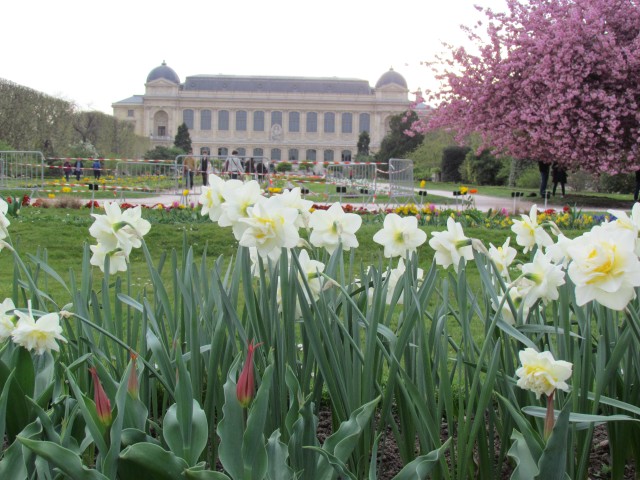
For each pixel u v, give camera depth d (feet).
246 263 7.36
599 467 9.12
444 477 7.12
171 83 333.42
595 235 5.74
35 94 129.29
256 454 5.90
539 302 8.63
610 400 6.94
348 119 337.11
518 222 8.67
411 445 7.91
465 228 39.99
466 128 74.69
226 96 334.65
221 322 7.59
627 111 65.21
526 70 69.51
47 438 6.58
